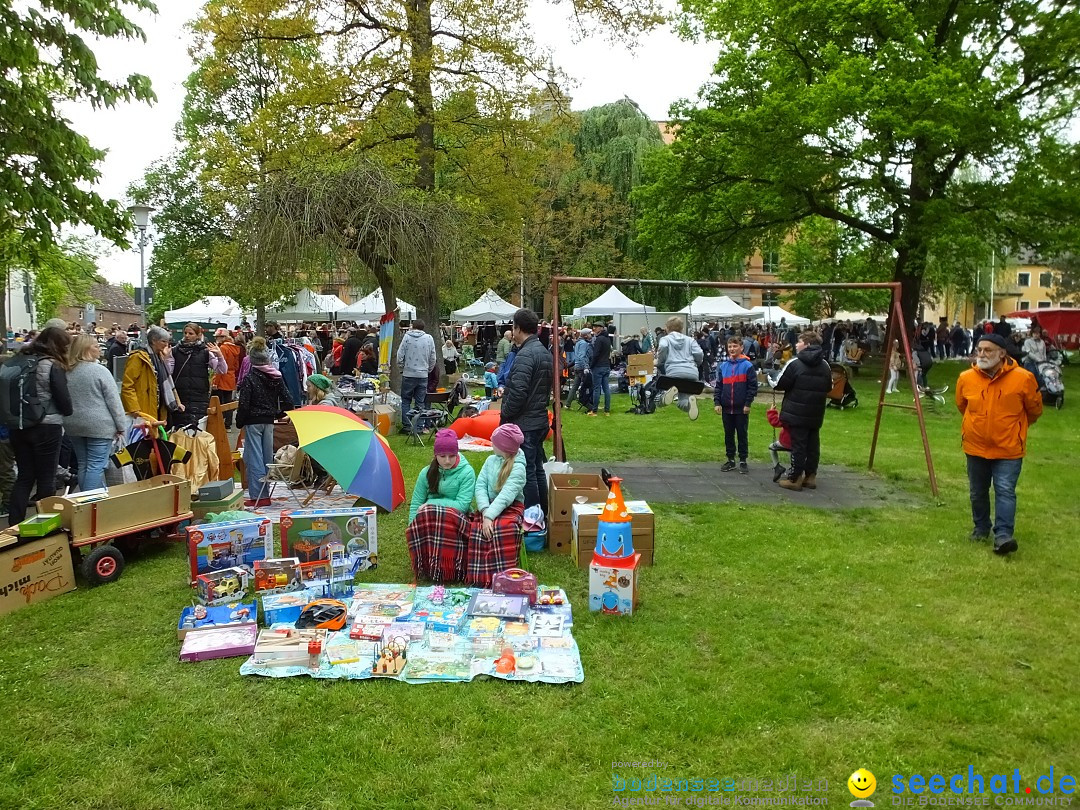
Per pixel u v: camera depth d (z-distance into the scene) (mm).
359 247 11406
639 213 33156
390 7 14438
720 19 22062
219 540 4891
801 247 36938
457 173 16812
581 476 5977
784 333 29594
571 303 35219
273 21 14508
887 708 3377
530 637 3916
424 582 4977
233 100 27578
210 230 32781
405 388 10875
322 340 24078
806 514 6797
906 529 6293
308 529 5121
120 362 11719
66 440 6801
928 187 20562
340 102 14648
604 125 35156
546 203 33281
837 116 17891
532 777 2840
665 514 6793
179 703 3359
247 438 7051
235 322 27891
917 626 4289
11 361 5547
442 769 2885
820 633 4184
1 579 4363
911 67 18172
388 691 3475
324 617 4168
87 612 4418
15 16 7598
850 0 18672
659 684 3572
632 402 15914
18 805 2668
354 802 2699
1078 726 3223
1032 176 19422
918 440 11102
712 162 22094
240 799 2709
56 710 3301
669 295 33531
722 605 4586
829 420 13359
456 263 12062
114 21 8047
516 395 5707
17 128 8086
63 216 8305
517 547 4957
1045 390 14703
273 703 3367
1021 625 4309
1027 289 67688
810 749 3045
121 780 2816
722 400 8656
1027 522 6570
